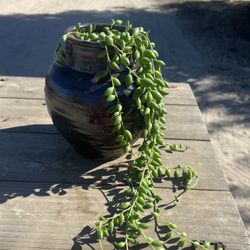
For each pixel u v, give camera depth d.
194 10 6.09
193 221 1.12
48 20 5.44
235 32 5.23
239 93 3.70
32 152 1.38
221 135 3.07
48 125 1.54
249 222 2.27
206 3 6.43
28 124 1.54
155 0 6.56
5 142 1.43
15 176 1.28
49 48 4.53
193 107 1.69
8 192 1.21
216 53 4.57
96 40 1.19
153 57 1.18
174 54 4.50
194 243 1.05
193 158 1.38
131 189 1.19
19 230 1.08
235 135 3.07
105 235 1.04
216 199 1.20
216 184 1.26
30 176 1.28
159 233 1.08
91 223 1.11
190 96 1.78
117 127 1.16
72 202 1.18
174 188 1.24
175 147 1.42
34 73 3.92
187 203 1.18
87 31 1.29
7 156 1.36
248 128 3.17
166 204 1.18
